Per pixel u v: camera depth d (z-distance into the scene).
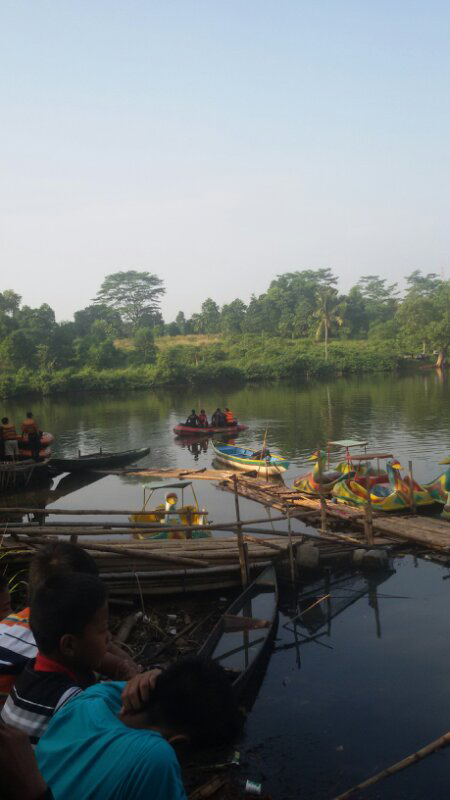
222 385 71.06
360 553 12.01
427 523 14.35
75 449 29.89
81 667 2.62
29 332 76.75
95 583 2.64
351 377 73.81
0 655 3.56
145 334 84.81
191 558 10.73
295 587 11.14
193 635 9.12
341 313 93.06
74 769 1.93
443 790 5.92
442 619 9.77
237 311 112.56
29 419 24.00
